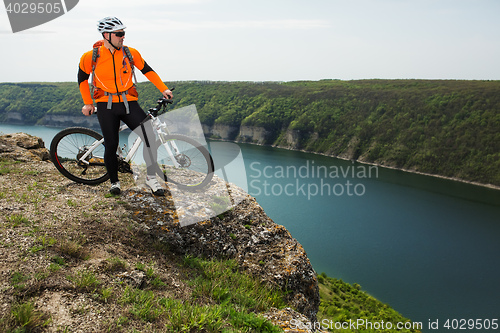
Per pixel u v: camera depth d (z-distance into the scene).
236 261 4.71
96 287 2.92
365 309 76.94
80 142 5.05
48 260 3.12
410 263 127.44
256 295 4.04
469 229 159.75
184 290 3.45
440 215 174.88
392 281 110.94
